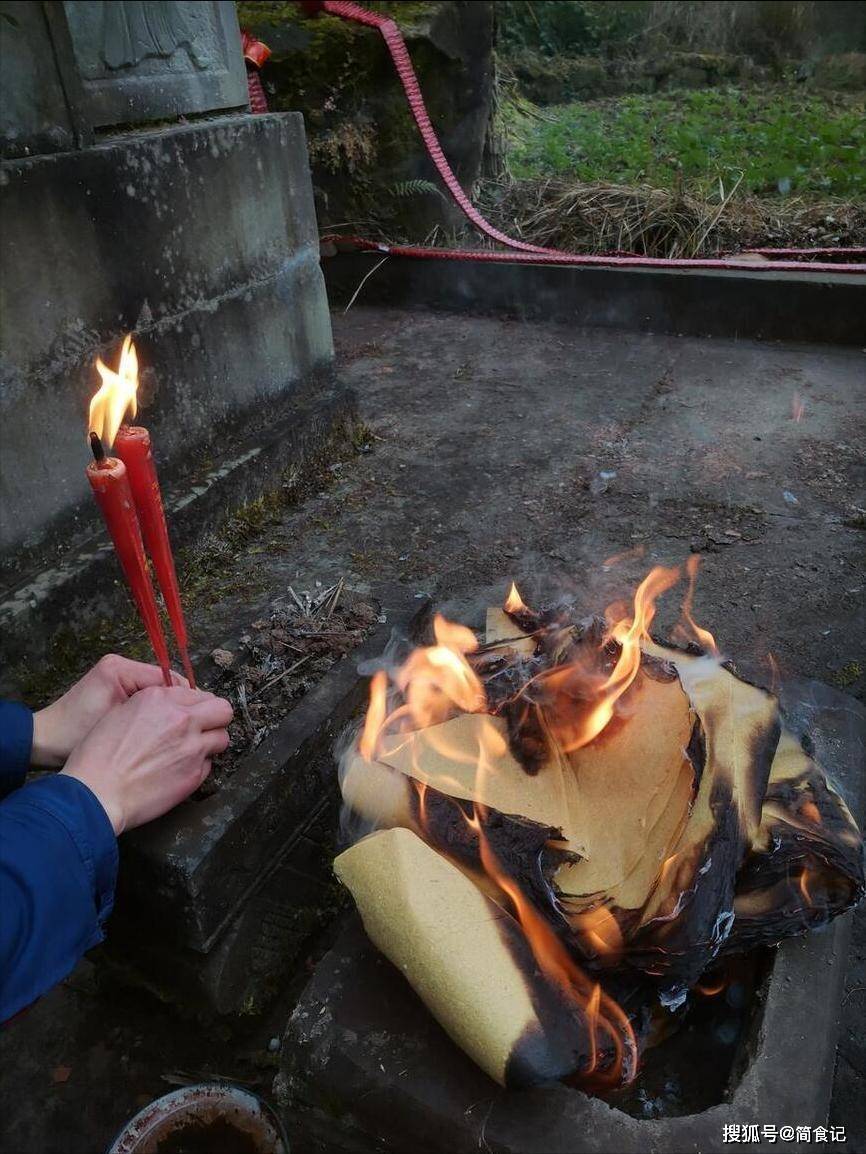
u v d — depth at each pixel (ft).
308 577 8.17
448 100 16.42
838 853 4.06
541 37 36.76
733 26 37.81
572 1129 3.45
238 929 4.86
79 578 7.15
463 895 3.76
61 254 6.86
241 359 9.11
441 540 8.84
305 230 9.73
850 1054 4.62
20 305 6.61
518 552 8.64
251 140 8.68
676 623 7.61
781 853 4.03
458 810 4.17
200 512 8.41
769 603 7.82
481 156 17.67
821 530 8.82
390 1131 3.64
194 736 4.25
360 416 11.37
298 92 15.20
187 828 4.57
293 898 5.25
